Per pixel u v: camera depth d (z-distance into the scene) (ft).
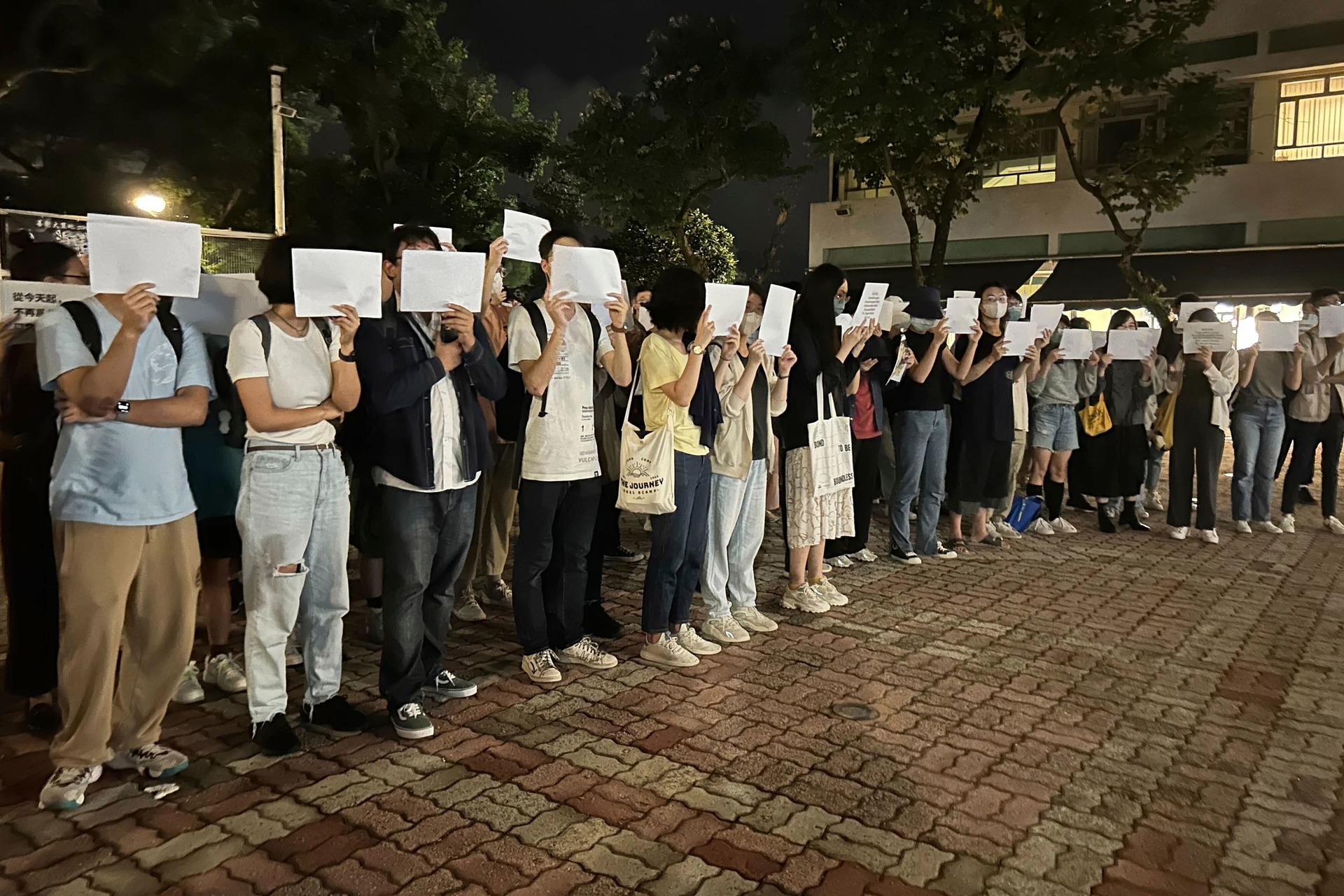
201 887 8.75
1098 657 15.88
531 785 10.91
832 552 21.85
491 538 18.60
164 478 10.34
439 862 9.23
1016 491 29.81
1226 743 12.44
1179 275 63.05
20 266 12.46
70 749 10.11
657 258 75.46
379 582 15.88
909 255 73.31
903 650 16.15
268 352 10.91
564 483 13.97
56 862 9.14
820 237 77.36
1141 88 38.50
